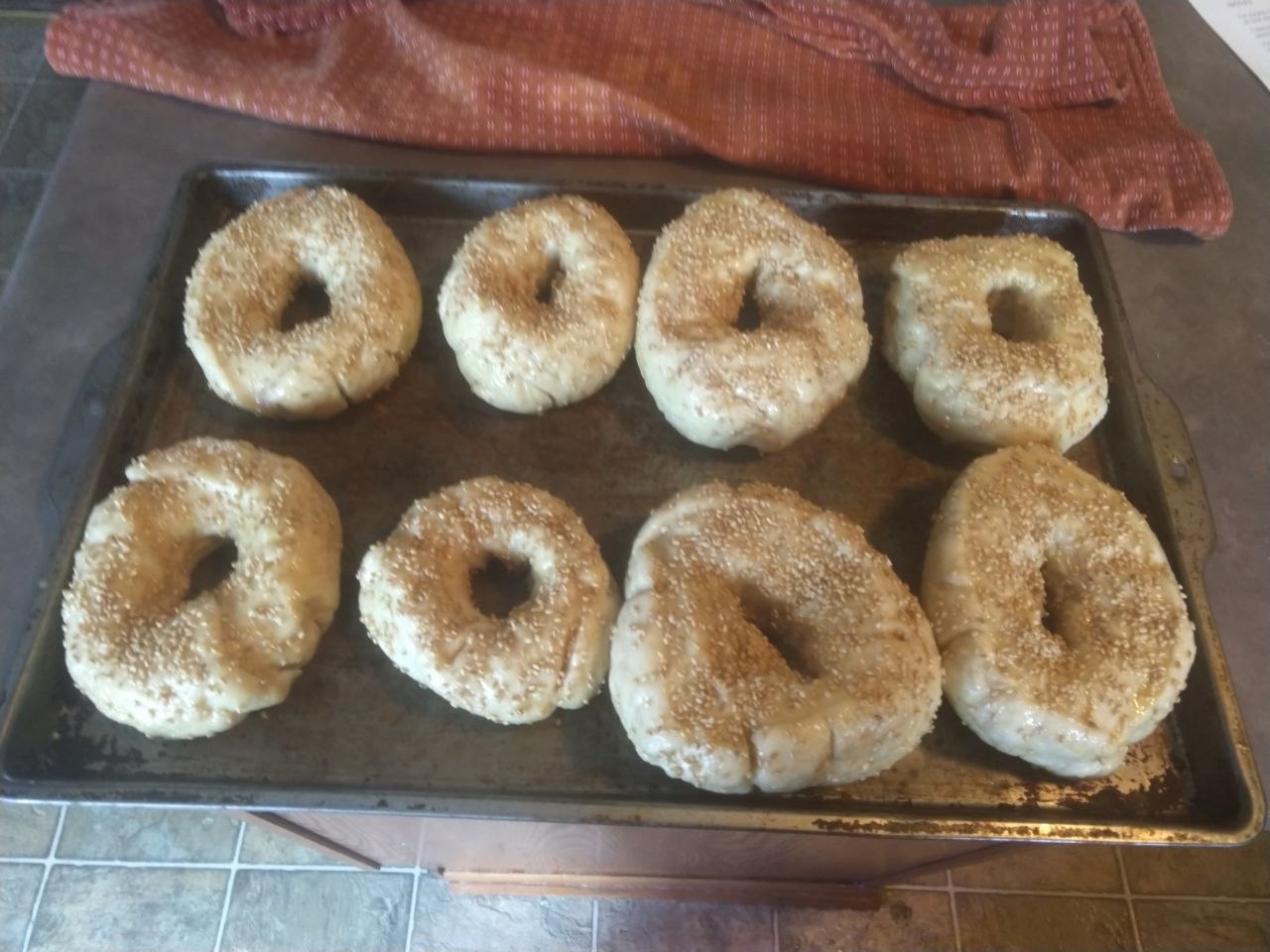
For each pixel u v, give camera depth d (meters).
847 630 0.38
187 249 0.47
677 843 0.43
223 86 0.52
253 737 0.38
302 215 0.46
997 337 0.44
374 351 0.44
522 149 0.52
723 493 0.40
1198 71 0.60
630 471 0.44
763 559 0.39
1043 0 0.56
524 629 0.38
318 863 0.59
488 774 0.38
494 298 0.44
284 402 0.43
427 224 0.50
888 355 0.47
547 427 0.45
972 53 0.55
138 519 0.40
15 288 0.49
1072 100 0.55
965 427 0.44
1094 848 0.61
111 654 0.37
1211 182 0.52
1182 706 0.40
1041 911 0.60
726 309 0.45
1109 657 0.38
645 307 0.45
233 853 0.59
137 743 0.38
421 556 0.39
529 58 0.54
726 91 0.54
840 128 0.53
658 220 0.50
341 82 0.52
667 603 0.38
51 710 0.38
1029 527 0.41
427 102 0.52
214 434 0.44
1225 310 0.52
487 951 0.58
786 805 0.36
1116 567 0.41
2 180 0.67
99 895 0.58
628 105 0.51
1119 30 0.57
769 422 0.43
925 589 0.41
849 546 0.40
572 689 0.38
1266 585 0.45
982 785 0.38
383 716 0.39
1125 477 0.45
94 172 0.52
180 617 0.38
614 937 0.58
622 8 0.57
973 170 0.51
